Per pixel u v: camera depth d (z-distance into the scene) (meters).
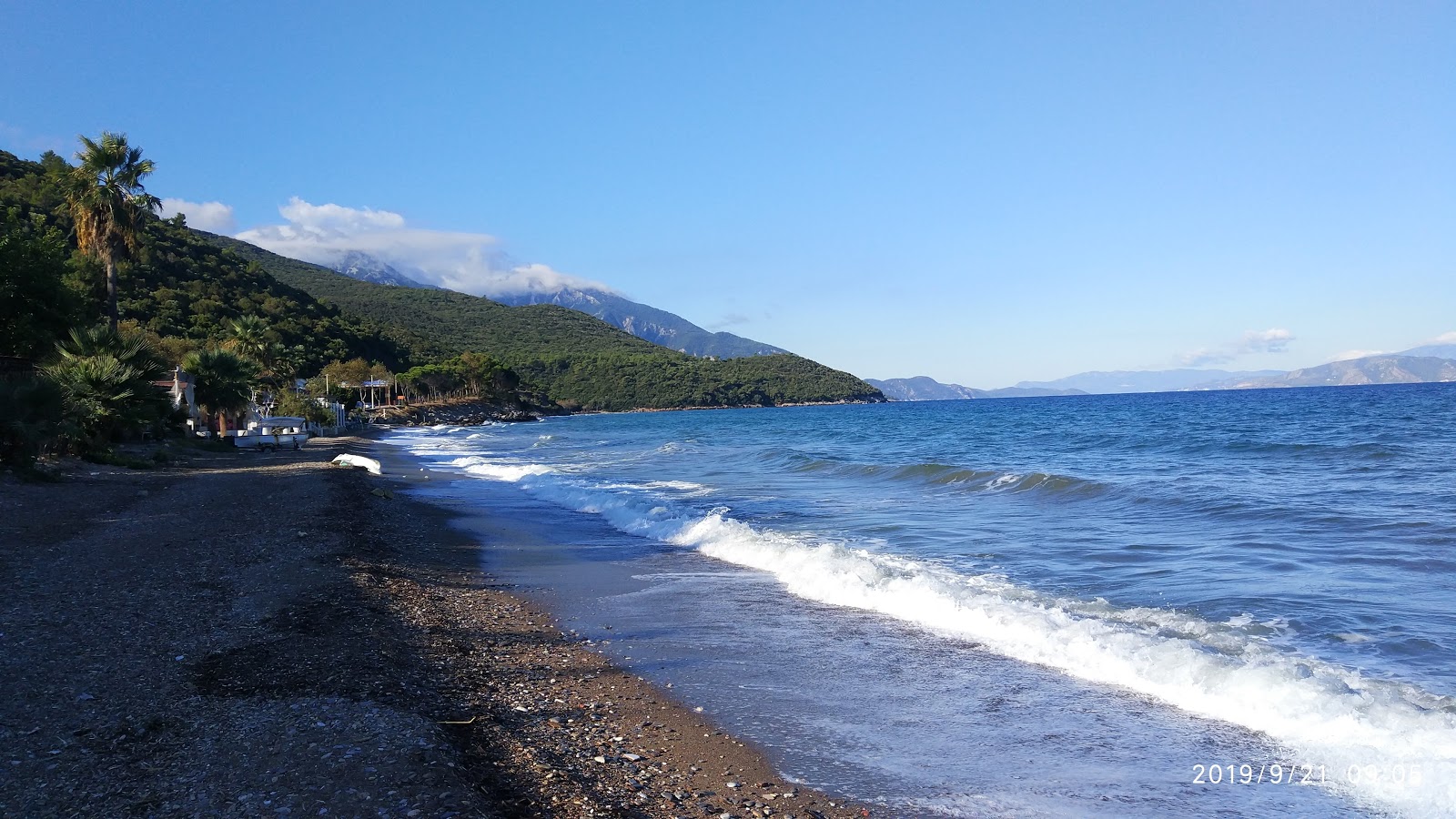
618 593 11.02
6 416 19.58
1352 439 32.59
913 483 23.33
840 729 6.20
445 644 8.23
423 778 4.67
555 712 6.55
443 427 101.06
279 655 7.07
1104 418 67.75
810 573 11.32
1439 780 4.83
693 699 6.90
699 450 43.47
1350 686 6.32
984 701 6.68
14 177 85.19
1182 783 5.15
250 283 120.88
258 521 15.04
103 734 5.32
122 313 78.44
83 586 9.61
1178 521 14.96
